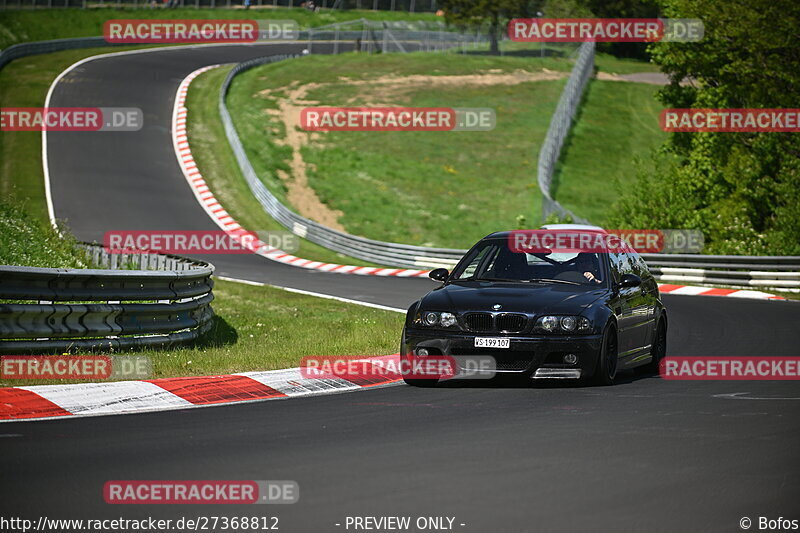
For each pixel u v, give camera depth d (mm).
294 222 152875
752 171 123500
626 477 23438
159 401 35156
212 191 172500
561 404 34625
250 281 104750
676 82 159375
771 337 56844
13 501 21281
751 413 32719
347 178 192125
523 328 38094
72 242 77312
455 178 198750
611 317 39625
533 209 184000
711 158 136375
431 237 165375
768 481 23094
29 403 33375
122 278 45781
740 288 95062
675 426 30188
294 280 106875
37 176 169625
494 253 43656
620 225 121688
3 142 185375
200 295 55000
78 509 20719
